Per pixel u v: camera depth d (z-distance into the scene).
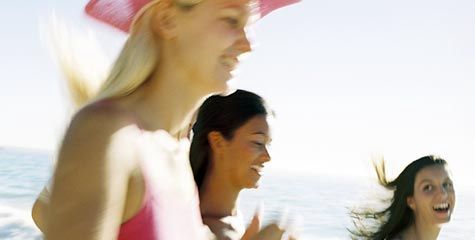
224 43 1.24
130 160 1.01
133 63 1.19
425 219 5.16
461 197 31.88
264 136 2.42
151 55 1.21
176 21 1.23
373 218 5.39
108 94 1.17
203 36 1.23
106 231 0.94
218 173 2.39
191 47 1.23
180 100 1.25
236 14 1.24
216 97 2.46
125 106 1.13
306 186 30.84
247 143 2.39
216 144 2.41
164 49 1.23
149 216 1.06
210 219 2.31
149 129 1.15
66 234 0.91
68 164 0.94
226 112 2.41
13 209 17.36
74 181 0.93
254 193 24.45
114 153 0.97
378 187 5.41
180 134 1.33
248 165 2.40
